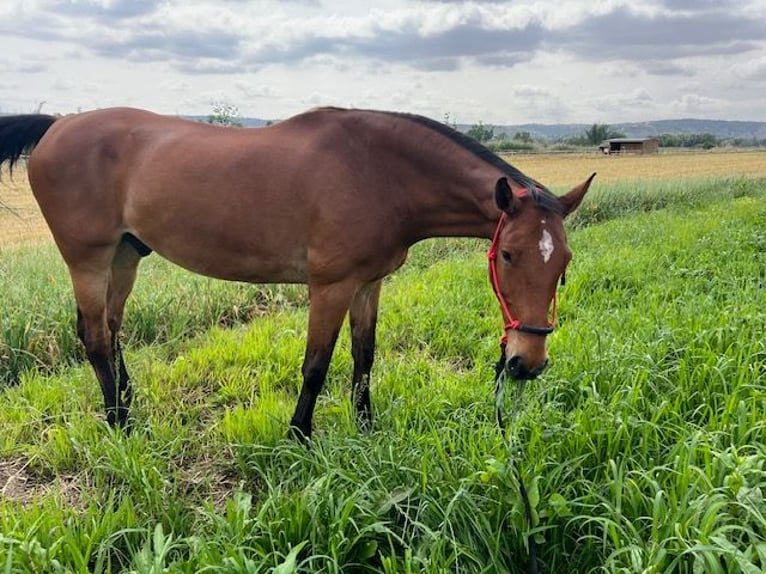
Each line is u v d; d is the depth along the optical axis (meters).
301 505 2.69
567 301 6.18
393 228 3.64
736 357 3.76
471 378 4.39
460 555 2.59
